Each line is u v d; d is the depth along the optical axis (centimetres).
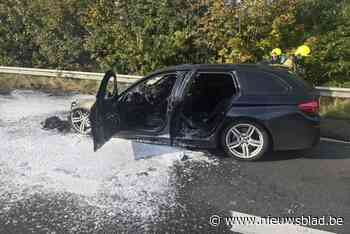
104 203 382
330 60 981
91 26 1123
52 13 1120
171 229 336
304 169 475
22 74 1200
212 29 983
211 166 483
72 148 541
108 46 1117
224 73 514
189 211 368
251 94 498
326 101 827
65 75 1137
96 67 1209
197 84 565
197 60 1081
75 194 401
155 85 597
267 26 955
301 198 395
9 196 395
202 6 1024
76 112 615
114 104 536
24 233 329
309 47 949
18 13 1196
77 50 1163
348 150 552
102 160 496
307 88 508
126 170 464
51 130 636
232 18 950
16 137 594
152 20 1060
